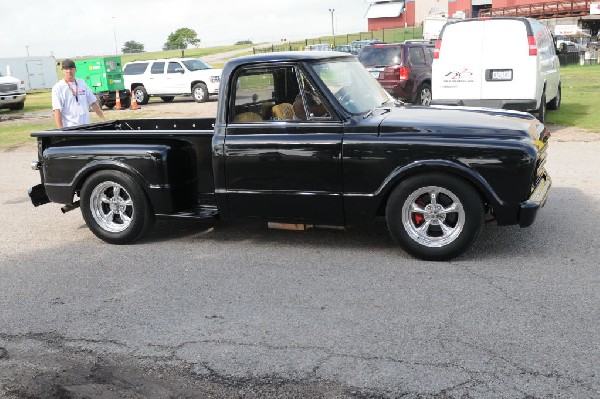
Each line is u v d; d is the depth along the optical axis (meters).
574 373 3.40
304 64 5.44
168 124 7.38
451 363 3.57
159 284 5.13
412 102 15.85
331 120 5.38
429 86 16.41
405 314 4.27
